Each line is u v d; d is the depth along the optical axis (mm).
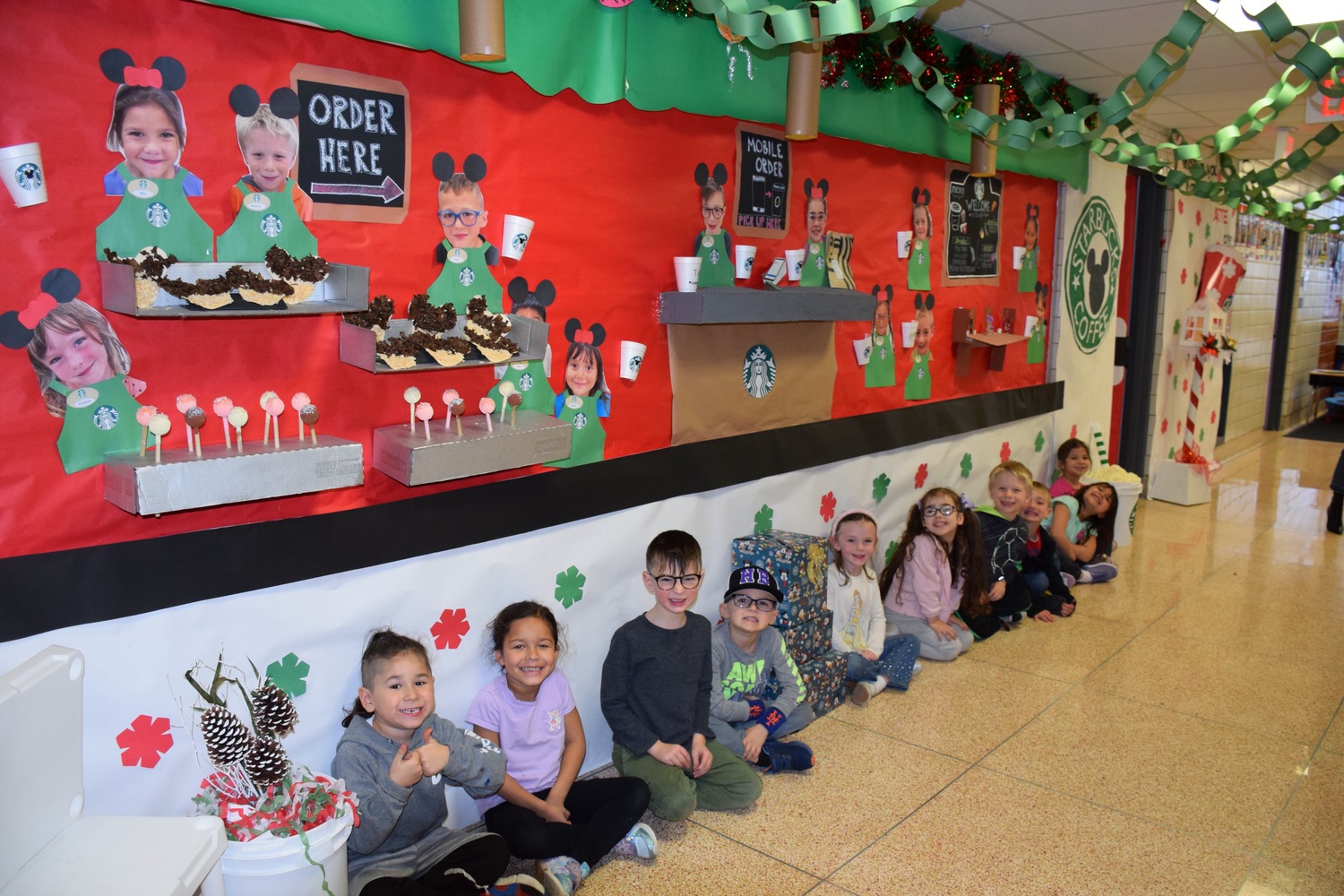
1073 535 5379
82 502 1918
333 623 2330
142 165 1918
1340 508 6453
